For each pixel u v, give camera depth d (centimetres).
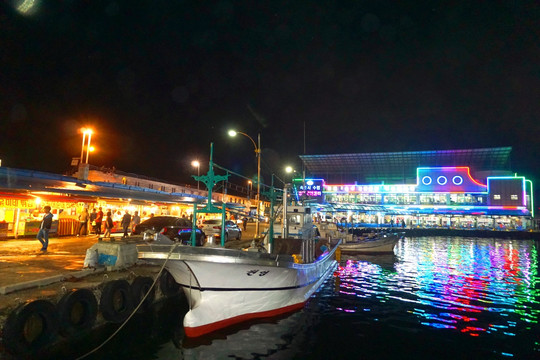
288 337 895
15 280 866
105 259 1105
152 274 1101
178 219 1839
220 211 977
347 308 1183
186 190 4169
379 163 8488
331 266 1973
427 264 2403
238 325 962
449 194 6931
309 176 8881
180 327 948
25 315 692
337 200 7406
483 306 1239
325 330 960
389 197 7244
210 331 890
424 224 6881
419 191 7062
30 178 1689
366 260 2603
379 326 1005
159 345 822
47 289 834
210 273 874
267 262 912
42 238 1341
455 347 863
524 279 1814
